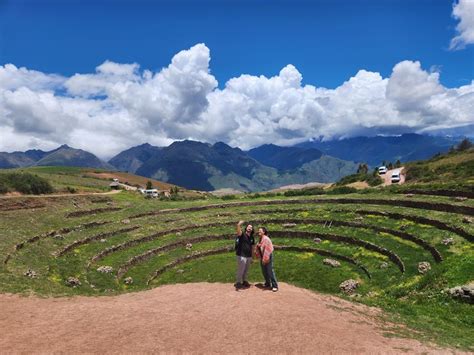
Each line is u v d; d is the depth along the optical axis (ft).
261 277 154.92
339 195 280.92
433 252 145.79
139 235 199.62
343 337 56.44
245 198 326.24
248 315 61.93
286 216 242.17
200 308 66.08
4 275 98.68
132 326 58.29
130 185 631.56
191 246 201.26
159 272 167.12
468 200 190.39
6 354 48.47
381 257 162.30
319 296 79.61
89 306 70.23
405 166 443.32
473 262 112.98
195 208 270.46
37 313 66.69
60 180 460.55
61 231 179.73
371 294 122.72
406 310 81.20
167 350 50.08
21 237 152.15
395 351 53.93
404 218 194.90
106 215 227.40
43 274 119.24
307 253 188.85
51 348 50.44
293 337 54.65
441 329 70.13
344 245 188.24
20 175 278.87
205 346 51.47
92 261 157.17
